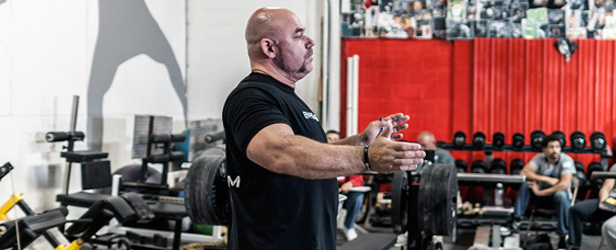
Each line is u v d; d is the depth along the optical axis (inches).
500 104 272.7
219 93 281.3
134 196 154.7
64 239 187.5
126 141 229.8
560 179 204.8
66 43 195.8
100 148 213.6
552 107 269.4
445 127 277.3
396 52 277.6
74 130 182.5
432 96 277.3
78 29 201.5
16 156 175.9
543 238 200.8
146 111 245.0
